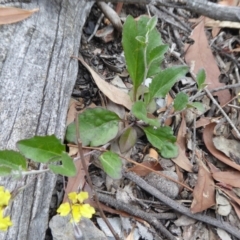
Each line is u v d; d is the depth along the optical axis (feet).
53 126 0.59
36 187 0.53
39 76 0.60
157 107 0.73
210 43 0.86
